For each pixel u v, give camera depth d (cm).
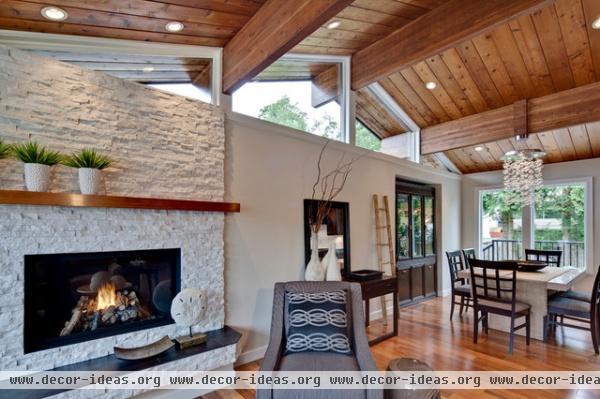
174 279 270
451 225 652
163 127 266
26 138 207
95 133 233
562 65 383
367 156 460
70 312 225
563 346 362
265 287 332
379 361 325
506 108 463
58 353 212
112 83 242
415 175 558
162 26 255
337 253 404
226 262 303
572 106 397
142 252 252
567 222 549
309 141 381
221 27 272
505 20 274
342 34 371
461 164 652
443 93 480
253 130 329
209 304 286
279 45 232
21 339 200
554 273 401
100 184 224
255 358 322
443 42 319
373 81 409
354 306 263
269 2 245
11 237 197
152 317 259
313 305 247
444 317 477
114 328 239
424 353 344
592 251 515
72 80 225
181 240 270
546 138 516
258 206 329
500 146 572
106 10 221
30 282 207
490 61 412
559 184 553
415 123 552
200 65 313
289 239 354
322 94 416
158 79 290
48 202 202
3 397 184
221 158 300
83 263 232
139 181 252
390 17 341
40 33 237
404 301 545
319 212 372
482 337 391
